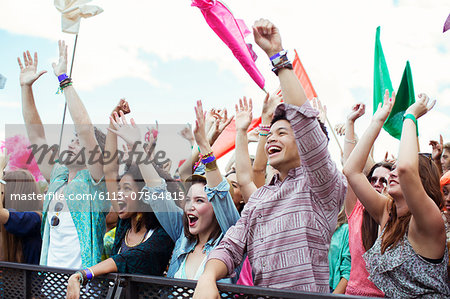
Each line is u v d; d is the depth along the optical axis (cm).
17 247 365
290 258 220
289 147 236
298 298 201
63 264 325
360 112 315
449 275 234
